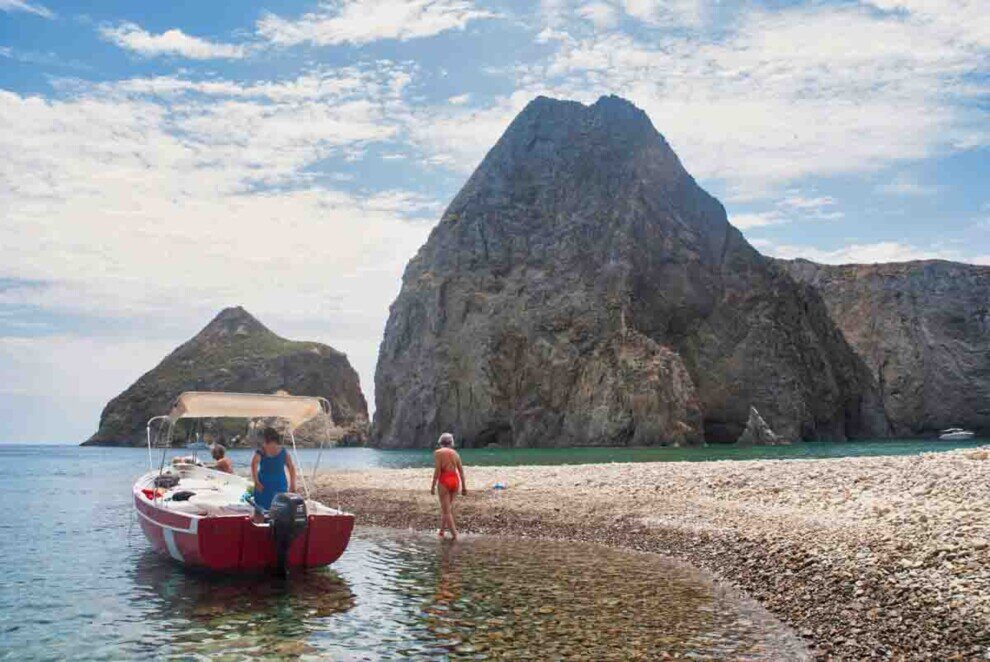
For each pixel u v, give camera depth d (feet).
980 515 47.50
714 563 52.54
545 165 481.05
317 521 50.14
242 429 453.58
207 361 627.87
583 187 462.60
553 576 49.96
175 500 57.47
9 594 46.19
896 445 335.26
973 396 493.77
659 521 66.74
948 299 522.47
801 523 57.36
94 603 43.75
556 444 371.76
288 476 55.06
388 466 204.44
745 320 426.51
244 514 50.60
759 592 43.88
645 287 417.90
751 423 367.04
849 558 44.47
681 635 35.78
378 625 38.34
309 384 606.55
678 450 279.69
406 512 81.15
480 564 54.49
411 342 432.66
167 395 594.24
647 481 85.92
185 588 47.44
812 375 428.56
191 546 49.88
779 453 234.38
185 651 34.71
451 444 68.95
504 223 454.81
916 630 32.71
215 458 78.18
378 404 441.68
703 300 431.02
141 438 577.43
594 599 43.34
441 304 420.77
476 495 86.17
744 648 33.60
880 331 534.78
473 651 33.81
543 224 456.86
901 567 40.52
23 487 147.23
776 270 456.04
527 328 398.83
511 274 433.89
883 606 36.24
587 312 398.83
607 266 416.46
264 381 602.44
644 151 474.49
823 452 240.53
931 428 503.20
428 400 401.90
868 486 67.62
